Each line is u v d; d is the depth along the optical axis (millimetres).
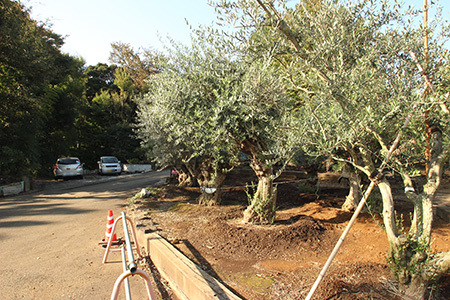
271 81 4441
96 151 30500
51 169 22750
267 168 6191
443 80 3480
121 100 31672
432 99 2988
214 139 5234
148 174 24812
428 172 3559
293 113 5148
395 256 3533
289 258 4805
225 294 3484
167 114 5789
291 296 3605
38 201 11969
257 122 5492
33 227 7789
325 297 3469
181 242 5742
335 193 10609
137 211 8609
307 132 3807
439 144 3498
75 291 4336
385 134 4160
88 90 37438
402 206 7727
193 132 5832
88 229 7539
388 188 3752
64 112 22719
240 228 5949
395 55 3729
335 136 3564
